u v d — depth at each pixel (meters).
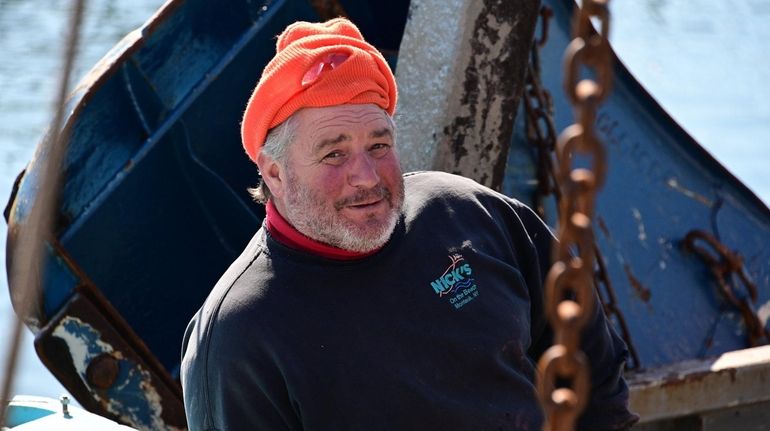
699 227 11.52
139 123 8.71
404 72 8.95
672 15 32.56
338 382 6.20
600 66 3.11
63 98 2.94
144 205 8.72
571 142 3.13
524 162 10.20
